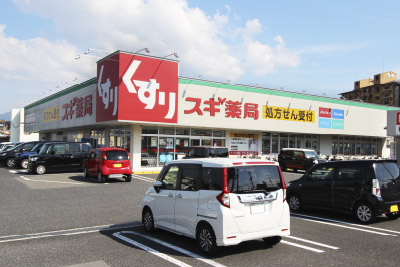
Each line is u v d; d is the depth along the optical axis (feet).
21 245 20.10
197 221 18.94
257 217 18.34
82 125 79.77
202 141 75.66
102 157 49.93
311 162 71.36
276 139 88.38
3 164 79.92
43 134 139.54
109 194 39.86
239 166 18.57
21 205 32.63
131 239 21.66
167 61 65.36
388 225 26.37
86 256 18.08
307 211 32.76
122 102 60.18
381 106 106.73
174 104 66.13
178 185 21.09
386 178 27.17
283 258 17.95
